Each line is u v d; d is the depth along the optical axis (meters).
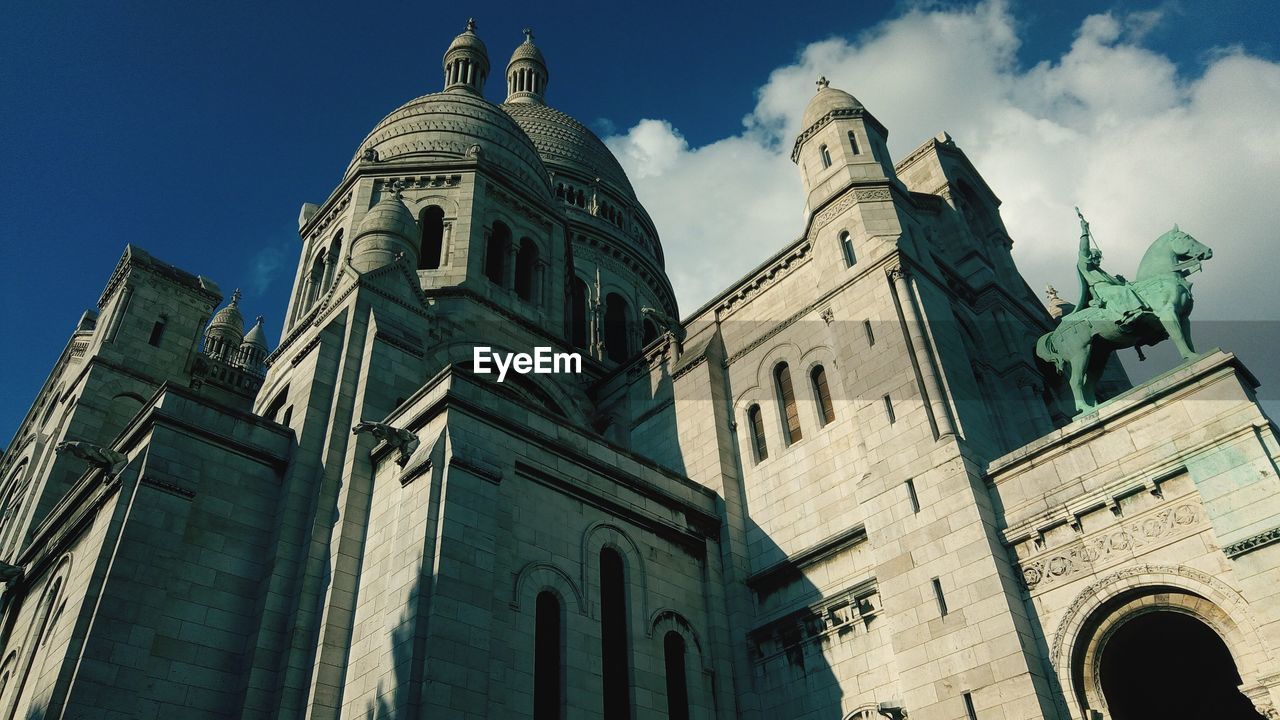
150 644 21.91
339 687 22.44
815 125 36.41
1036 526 23.30
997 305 34.12
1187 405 21.84
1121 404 22.88
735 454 32.81
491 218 42.03
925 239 33.59
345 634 23.30
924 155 39.88
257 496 26.09
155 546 23.17
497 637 21.95
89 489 27.19
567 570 24.91
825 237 33.25
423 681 19.83
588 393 41.12
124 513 23.58
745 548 30.41
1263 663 18.80
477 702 20.36
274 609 23.77
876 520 26.30
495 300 39.00
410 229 35.56
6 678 26.77
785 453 31.08
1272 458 20.06
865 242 31.62
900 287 29.58
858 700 24.81
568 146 70.56
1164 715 24.19
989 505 24.59
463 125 45.59
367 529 25.14
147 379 37.22
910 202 34.34
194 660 22.47
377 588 23.12
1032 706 20.92
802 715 25.92
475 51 57.38
